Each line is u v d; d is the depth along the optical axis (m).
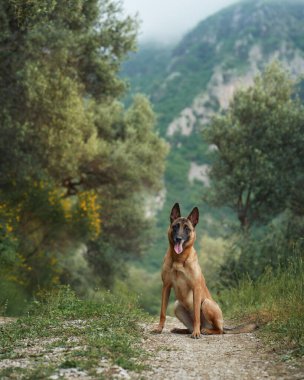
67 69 23.03
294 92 26.44
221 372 5.86
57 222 22.00
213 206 26.23
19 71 17.62
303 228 18.34
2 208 19.66
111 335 7.56
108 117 30.83
